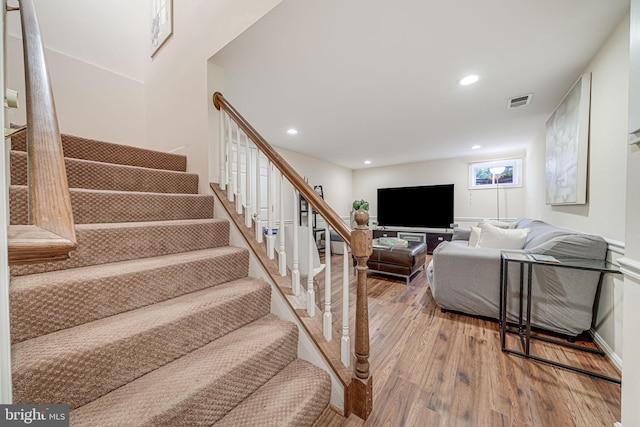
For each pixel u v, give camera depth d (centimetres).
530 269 165
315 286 268
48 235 42
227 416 98
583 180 196
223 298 129
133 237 136
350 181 677
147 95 288
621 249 150
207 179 205
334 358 127
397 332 199
